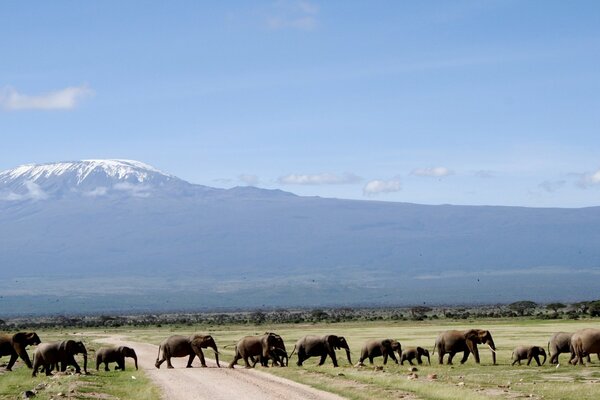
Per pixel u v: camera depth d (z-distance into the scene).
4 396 53.72
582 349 74.12
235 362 79.31
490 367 76.56
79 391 54.12
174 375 69.44
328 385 57.62
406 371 71.56
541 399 48.53
